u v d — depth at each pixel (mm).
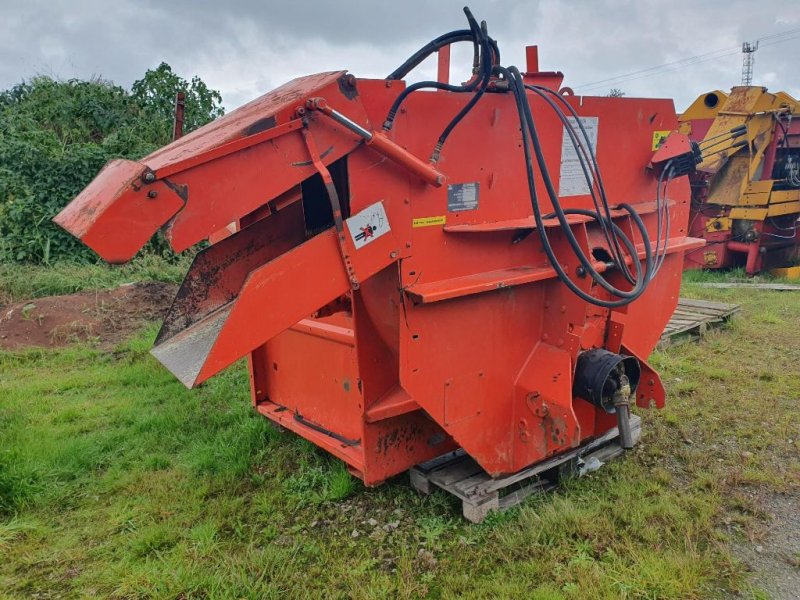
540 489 3223
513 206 2955
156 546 2904
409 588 2562
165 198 2047
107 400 4695
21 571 2775
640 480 3324
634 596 2473
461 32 2633
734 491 3262
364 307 2842
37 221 8398
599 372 2996
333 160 2342
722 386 4750
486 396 2949
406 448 3119
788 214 9367
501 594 2494
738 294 8109
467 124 2705
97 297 7195
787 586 2541
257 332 2283
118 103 11117
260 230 3145
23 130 9727
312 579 2662
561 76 3375
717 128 8992
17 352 5840
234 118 2549
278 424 4004
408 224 2582
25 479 3338
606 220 3000
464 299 2783
